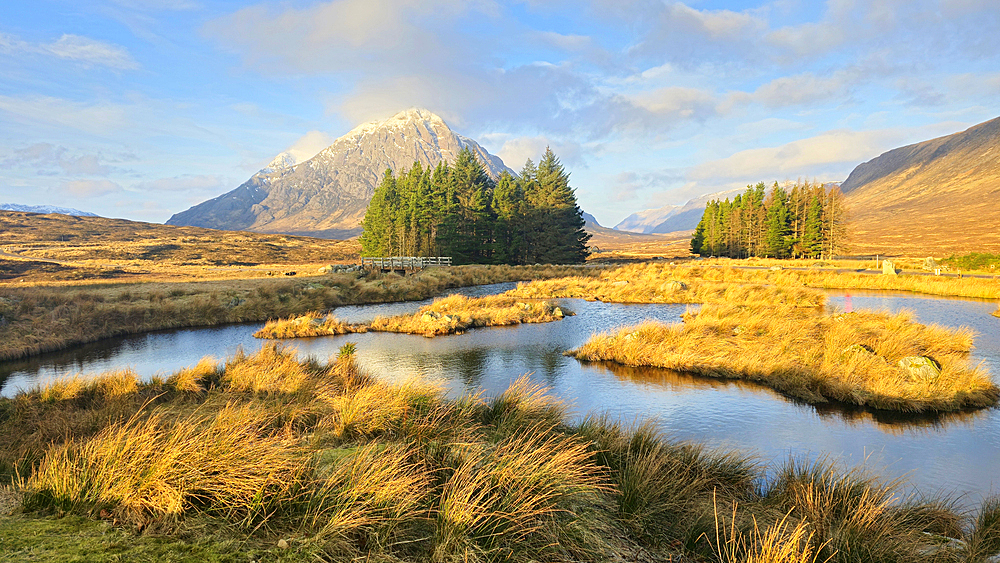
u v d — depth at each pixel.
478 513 3.83
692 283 36.09
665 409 10.36
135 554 2.85
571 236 66.31
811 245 67.25
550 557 3.71
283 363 12.37
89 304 22.81
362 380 11.54
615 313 25.31
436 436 6.20
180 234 136.38
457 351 16.58
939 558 4.31
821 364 12.16
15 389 13.04
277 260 98.19
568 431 7.32
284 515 3.61
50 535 3.01
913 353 13.05
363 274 46.69
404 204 64.12
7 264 57.41
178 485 3.62
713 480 5.98
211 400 9.29
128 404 8.93
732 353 14.05
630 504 4.87
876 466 7.55
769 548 3.79
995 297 28.66
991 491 6.70
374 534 3.49
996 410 10.13
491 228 63.69
